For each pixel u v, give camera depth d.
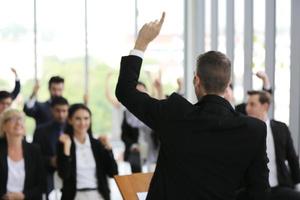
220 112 1.43
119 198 4.70
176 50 6.81
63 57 6.62
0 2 6.30
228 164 1.39
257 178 1.43
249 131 1.41
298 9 3.80
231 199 1.40
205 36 6.68
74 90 6.75
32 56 6.51
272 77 4.24
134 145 4.98
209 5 6.50
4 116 3.23
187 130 1.40
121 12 6.67
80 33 6.64
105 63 6.73
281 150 3.43
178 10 6.82
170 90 6.77
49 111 5.19
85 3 6.58
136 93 1.45
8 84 6.38
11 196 3.14
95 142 3.50
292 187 3.46
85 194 3.34
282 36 4.07
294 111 3.88
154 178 1.46
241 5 5.21
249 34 4.86
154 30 1.49
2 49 6.37
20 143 3.29
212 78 1.45
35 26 6.46
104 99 6.80
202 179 1.38
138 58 1.48
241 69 5.14
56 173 3.72
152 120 1.44
